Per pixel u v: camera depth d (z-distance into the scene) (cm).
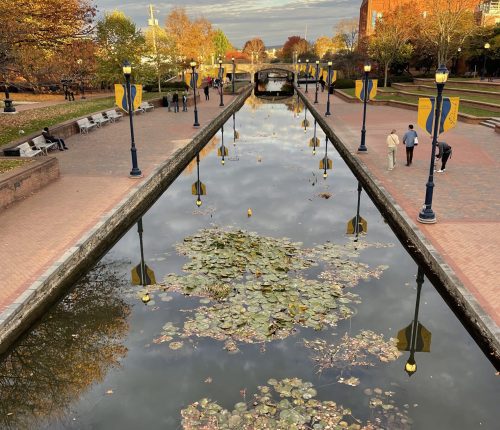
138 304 893
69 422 614
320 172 1920
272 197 1580
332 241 1184
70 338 811
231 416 600
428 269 988
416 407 615
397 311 855
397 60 5334
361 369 693
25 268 927
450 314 848
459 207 1268
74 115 2917
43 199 1369
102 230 1153
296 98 5866
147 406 630
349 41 8462
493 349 702
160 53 4925
